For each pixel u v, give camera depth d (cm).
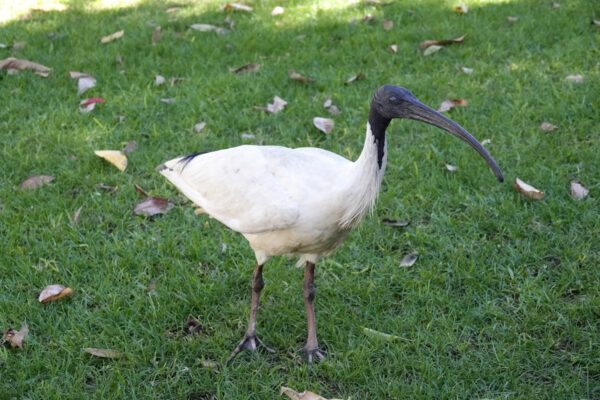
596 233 522
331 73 765
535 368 421
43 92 728
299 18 912
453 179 586
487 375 414
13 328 451
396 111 376
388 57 798
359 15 912
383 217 551
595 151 610
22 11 952
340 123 680
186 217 562
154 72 775
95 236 538
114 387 410
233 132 672
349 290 488
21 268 496
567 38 806
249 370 430
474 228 539
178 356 436
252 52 825
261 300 486
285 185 398
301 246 410
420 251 521
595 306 456
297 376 423
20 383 407
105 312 465
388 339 442
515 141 636
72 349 433
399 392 401
